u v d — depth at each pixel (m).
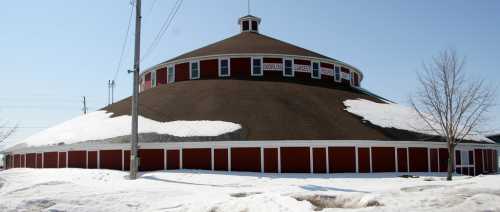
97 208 15.88
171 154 34.69
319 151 34.00
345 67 53.88
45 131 46.22
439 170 37.62
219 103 39.81
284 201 15.23
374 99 49.91
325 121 37.50
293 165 33.66
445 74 47.50
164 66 52.47
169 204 16.72
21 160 43.59
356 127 37.19
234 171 33.47
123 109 43.09
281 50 50.72
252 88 43.50
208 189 21.77
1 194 18.52
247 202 15.40
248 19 60.84
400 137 37.22
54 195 17.55
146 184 25.58
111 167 35.53
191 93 43.25
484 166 42.72
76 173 31.92
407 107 48.47
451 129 32.94
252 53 48.69
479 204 14.12
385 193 16.97
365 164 34.56
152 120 38.19
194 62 50.06
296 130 35.31
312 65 50.22
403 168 35.78
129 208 16.14
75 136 38.94
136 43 31.02
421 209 13.88
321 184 27.30
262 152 33.78
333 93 45.78
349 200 16.42
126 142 35.22
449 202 14.94
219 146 34.06
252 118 36.91
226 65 49.03
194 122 36.75
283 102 40.44
